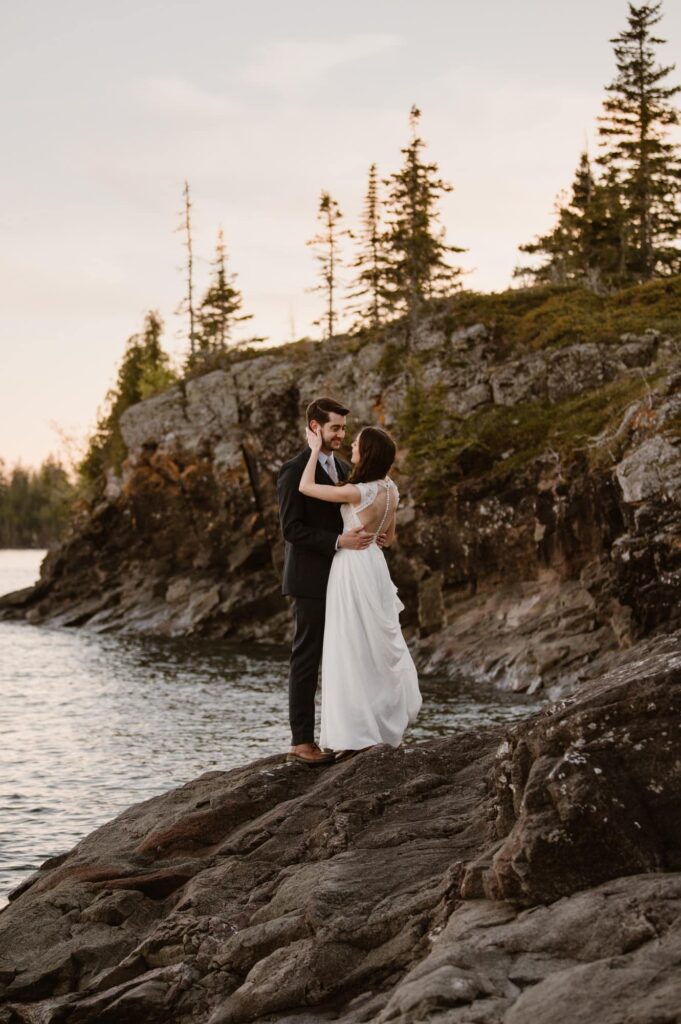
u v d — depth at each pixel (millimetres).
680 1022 3545
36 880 8156
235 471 46500
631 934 4215
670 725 5043
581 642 26906
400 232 51125
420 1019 4086
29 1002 6281
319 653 7957
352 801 7004
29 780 17156
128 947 6492
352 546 7609
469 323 44406
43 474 194875
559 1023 3752
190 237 65562
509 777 5723
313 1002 5172
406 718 7906
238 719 23406
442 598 34469
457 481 35625
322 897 5734
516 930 4527
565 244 59156
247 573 45406
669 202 55438
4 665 33688
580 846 4809
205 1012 5582
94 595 51500
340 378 45875
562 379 38031
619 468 26391
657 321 39312
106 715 24031
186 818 7527
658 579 24828
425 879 5785
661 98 55812
